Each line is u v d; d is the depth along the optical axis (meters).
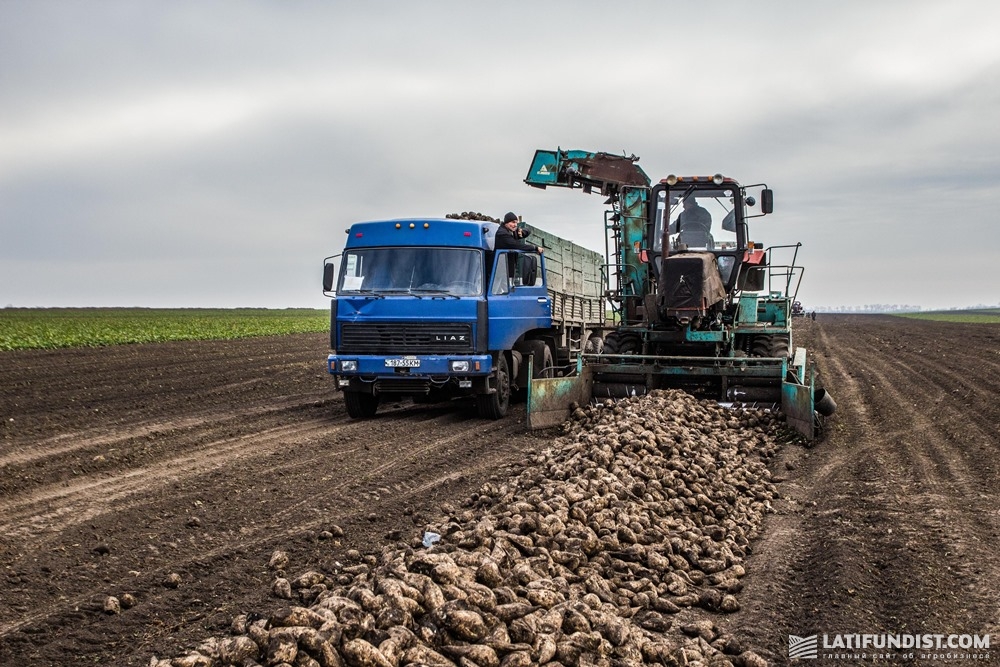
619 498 7.34
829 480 9.31
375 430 12.52
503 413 14.13
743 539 7.09
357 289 13.86
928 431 12.24
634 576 6.05
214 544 6.84
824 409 12.27
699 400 12.76
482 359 13.17
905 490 8.68
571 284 18.23
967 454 10.49
